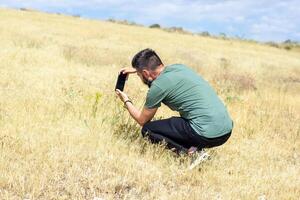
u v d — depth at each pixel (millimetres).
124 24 47094
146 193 4855
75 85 9492
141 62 5586
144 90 10117
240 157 6414
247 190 5145
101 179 4895
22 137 5652
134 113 5859
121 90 6012
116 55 16312
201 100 5551
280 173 5918
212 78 14195
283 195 5129
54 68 11430
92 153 5465
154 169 5359
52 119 6594
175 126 5715
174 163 5652
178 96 5555
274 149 7059
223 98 10586
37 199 4387
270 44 46719
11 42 15664
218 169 5812
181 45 29109
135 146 5965
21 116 6496
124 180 4934
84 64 13273
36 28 26188
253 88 13477
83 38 24016
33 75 9938
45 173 4793
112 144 5895
